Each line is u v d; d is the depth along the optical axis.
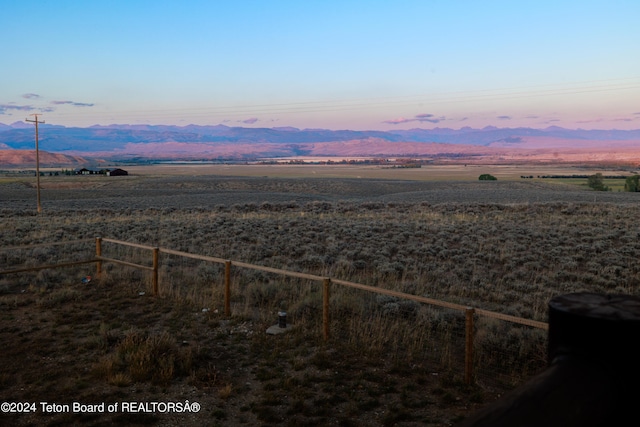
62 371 8.77
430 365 9.18
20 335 10.62
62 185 113.25
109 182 119.94
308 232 26.53
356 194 99.25
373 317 11.93
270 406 7.57
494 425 1.19
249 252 20.72
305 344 10.22
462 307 8.39
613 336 1.34
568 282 16.16
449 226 28.66
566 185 110.12
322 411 7.32
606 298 1.62
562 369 1.39
